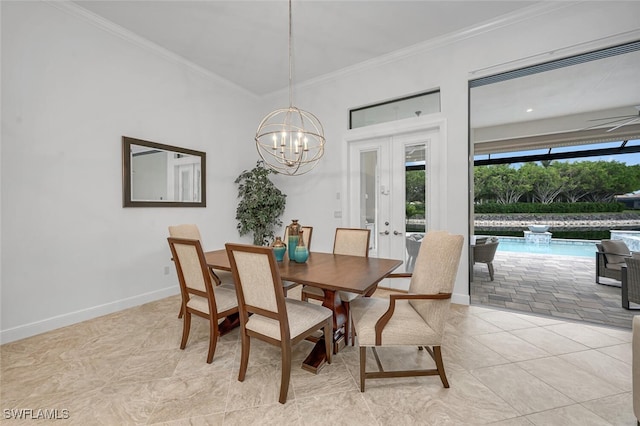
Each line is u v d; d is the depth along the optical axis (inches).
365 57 140.1
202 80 153.0
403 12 106.6
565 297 132.5
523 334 92.3
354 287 61.2
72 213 103.2
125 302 118.4
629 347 83.3
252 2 100.4
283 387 59.3
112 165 114.8
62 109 100.6
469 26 115.7
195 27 115.3
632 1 91.7
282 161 105.0
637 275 110.8
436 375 69.8
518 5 103.4
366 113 152.6
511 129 221.6
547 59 104.7
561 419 54.4
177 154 139.7
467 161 120.5
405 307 73.6
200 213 152.3
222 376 69.6
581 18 98.5
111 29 113.1
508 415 55.5
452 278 62.6
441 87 125.8
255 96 187.5
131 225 121.3
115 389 64.6
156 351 82.3
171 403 59.6
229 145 169.6
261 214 166.6
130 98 120.8
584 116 198.1
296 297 107.8
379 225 149.1
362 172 153.6
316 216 166.7
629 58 128.0
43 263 96.0
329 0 99.6
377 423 53.5
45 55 96.3
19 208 91.0
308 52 135.1
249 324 65.6
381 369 66.7
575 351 81.0
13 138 89.6
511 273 185.6
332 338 79.4
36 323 94.0
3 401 60.6
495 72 114.5
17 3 90.0
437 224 131.3
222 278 108.7
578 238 288.8
